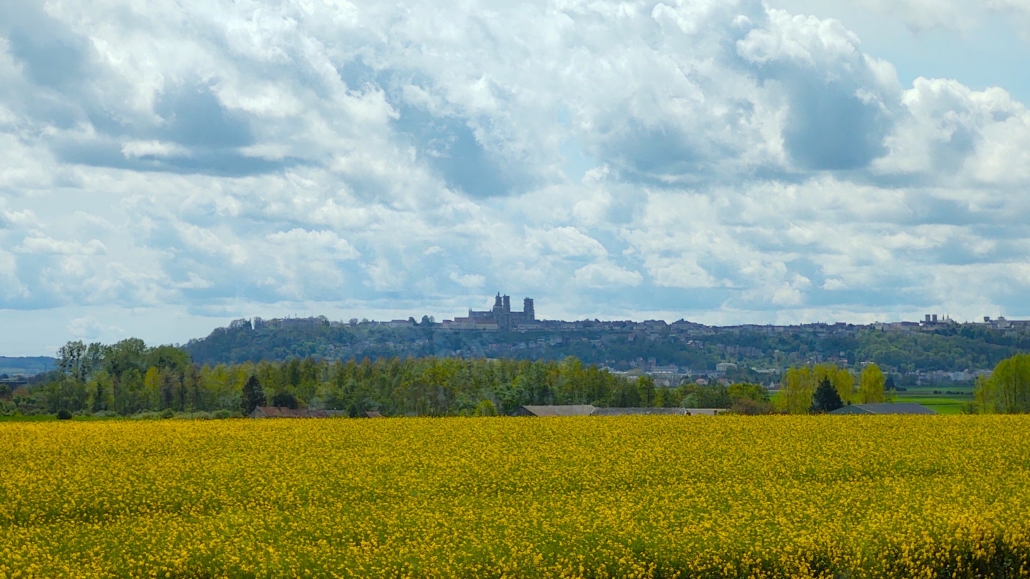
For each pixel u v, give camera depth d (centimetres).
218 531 3075
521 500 3569
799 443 5041
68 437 5344
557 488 3878
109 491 3759
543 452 4712
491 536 2894
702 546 2748
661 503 3428
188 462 4416
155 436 5394
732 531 2886
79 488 3812
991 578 2803
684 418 6581
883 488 3719
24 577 2638
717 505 3397
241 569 2648
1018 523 2888
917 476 4031
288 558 2705
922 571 2705
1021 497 3356
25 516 3491
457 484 3891
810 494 3594
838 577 2702
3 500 3647
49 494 3719
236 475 4078
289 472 4153
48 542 3019
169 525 3184
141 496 3694
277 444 5078
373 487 3841
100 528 3219
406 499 3656
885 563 2697
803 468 4212
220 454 4731
